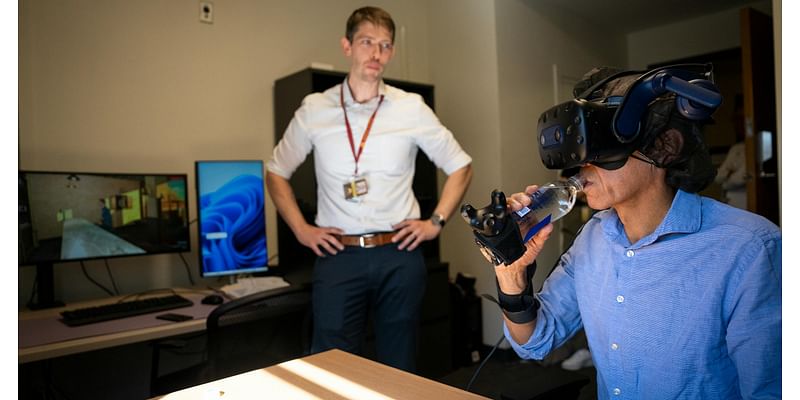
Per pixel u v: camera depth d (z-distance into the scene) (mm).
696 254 822
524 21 3930
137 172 2676
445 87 4008
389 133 1971
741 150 4250
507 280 942
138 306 2180
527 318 953
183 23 2834
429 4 4102
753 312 762
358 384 960
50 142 2422
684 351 832
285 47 3250
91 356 2562
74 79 2488
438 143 2082
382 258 1902
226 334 1789
